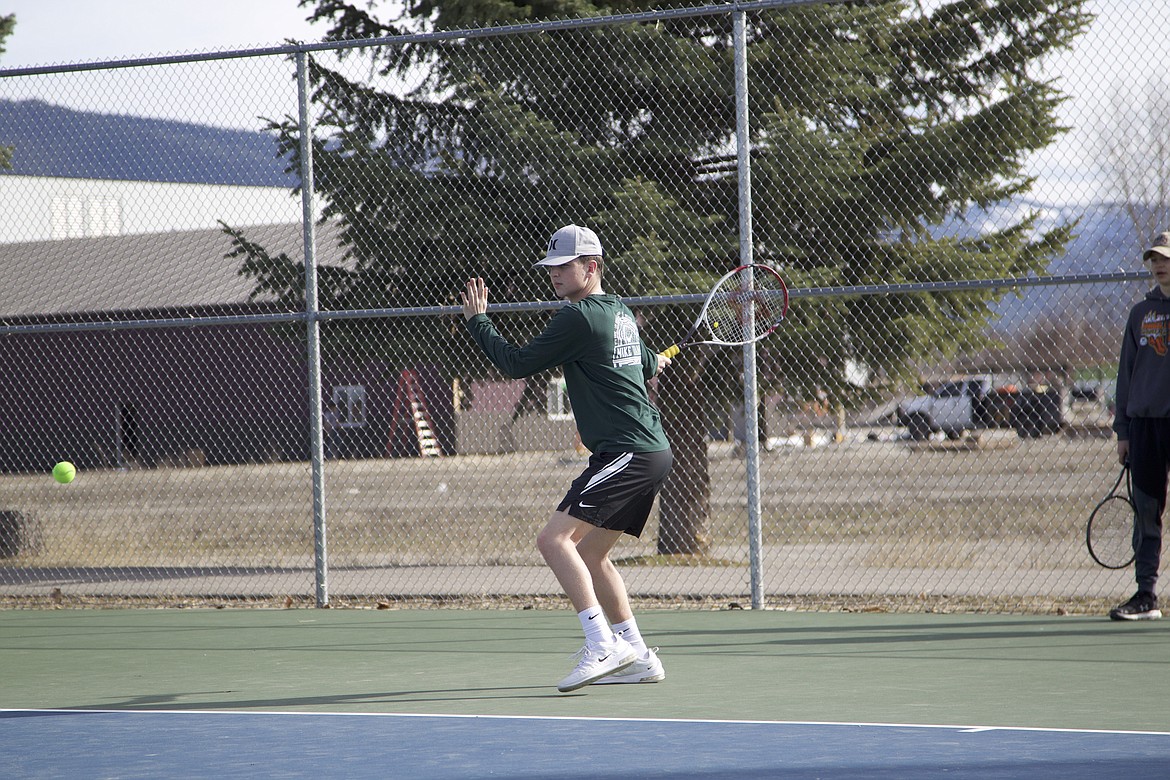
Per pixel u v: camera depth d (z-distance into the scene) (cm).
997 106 1789
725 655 1102
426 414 4869
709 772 671
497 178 1827
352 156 1811
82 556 2244
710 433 1969
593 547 952
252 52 1495
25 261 4441
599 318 927
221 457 4412
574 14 1786
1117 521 1559
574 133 1795
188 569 1909
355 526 2719
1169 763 678
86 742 795
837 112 1833
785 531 2331
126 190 3522
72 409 4294
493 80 1802
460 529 2578
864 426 4562
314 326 1487
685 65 1766
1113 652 1073
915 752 714
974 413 4378
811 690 932
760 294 1171
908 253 1838
